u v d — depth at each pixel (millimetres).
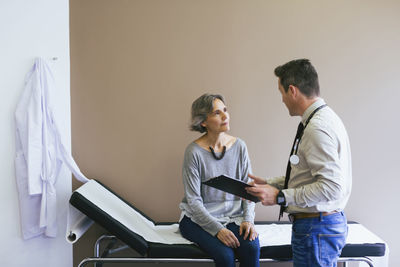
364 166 2527
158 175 2516
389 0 2426
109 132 2480
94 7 2398
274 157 2510
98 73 2439
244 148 2080
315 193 1378
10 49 2199
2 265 2264
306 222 1504
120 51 2432
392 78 2480
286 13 2424
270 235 2125
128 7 2404
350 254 1978
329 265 1487
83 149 2482
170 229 2246
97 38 2416
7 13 2186
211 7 2414
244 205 2051
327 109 1497
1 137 2201
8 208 2244
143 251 1926
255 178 1858
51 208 2229
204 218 1938
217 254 1840
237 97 2471
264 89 2465
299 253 1521
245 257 1868
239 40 2436
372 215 2541
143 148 2496
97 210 1934
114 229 1927
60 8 2320
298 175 1510
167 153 2502
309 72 1523
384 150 2521
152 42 2432
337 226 1493
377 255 1985
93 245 2529
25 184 2219
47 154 2195
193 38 2432
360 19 2438
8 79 2197
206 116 1994
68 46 2369
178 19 2420
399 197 2529
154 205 2529
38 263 2342
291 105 1588
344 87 2480
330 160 1376
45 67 2221
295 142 1571
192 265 2531
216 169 2031
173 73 2451
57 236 2385
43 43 2289
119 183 2510
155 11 2412
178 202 2529
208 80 2459
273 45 2445
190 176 2014
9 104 2203
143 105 2469
